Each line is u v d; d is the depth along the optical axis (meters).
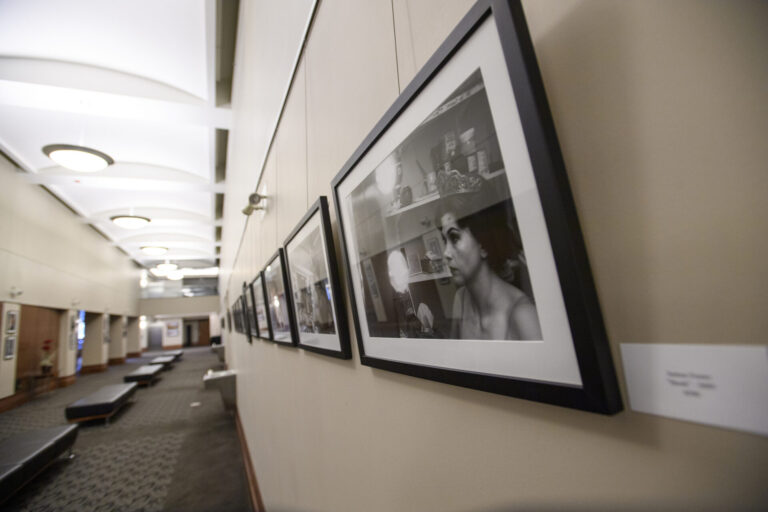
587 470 0.42
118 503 3.63
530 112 0.42
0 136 7.19
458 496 0.66
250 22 3.56
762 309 0.29
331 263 1.22
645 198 0.37
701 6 0.33
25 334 8.79
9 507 3.56
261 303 3.12
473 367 0.58
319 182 1.42
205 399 8.77
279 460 2.39
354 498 1.14
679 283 0.34
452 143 0.58
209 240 16.55
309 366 1.68
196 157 8.88
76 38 5.27
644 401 0.37
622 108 0.38
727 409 0.30
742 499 0.29
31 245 8.70
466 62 0.54
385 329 0.88
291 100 1.96
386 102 0.88
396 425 0.89
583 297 0.39
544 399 0.44
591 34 0.42
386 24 0.89
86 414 6.39
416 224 0.71
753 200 0.29
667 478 0.35
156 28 5.15
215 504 3.61
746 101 0.30
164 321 29.14
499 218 0.50
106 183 8.88
